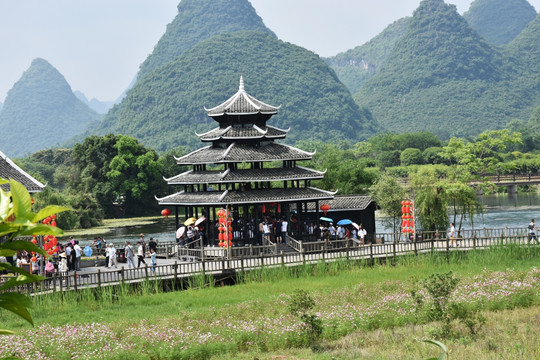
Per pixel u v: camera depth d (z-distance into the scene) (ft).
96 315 118.11
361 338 92.89
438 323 98.84
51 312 121.08
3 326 111.34
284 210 205.05
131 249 161.17
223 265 148.87
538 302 109.70
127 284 136.56
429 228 217.36
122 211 442.50
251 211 204.64
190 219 187.42
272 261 159.74
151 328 101.14
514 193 418.92
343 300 118.52
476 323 92.43
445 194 216.74
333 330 96.58
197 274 144.66
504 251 165.78
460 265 158.92
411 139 633.20
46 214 17.39
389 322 101.14
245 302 120.98
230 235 164.35
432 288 104.78
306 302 107.34
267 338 93.86
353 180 281.95
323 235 192.24
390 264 163.12
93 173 437.17
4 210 16.76
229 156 190.29
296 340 93.56
